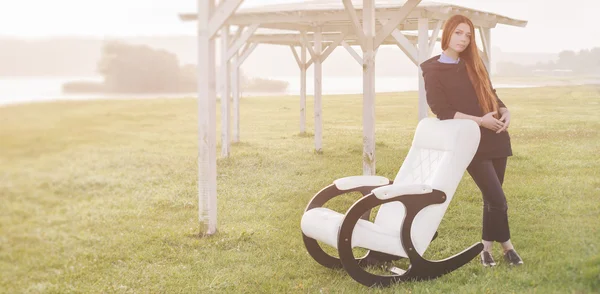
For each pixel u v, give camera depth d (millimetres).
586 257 3875
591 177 7250
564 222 4871
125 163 10477
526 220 5473
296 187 7738
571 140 11688
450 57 4133
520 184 7355
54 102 21078
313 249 4176
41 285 4086
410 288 3678
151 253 4832
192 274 4258
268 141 13156
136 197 7430
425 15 7648
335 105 26219
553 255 4141
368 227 3783
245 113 22156
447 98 4117
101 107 22797
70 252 4953
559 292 3461
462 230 5301
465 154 3893
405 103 26734
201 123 5211
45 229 5898
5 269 4512
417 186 3725
